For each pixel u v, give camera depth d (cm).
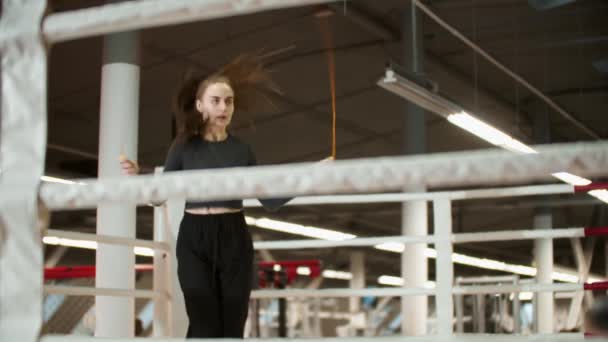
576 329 768
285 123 1361
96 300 616
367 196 418
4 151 133
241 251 302
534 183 1488
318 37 1079
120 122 674
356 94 1259
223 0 132
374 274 2838
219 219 301
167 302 411
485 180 123
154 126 1356
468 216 1939
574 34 1090
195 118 314
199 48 1084
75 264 2092
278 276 788
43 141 133
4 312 128
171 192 132
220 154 311
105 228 622
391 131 1429
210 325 296
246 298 303
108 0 782
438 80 1252
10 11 138
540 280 1395
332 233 1788
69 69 1116
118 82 682
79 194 133
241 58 320
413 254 977
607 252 1459
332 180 127
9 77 136
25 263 129
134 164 279
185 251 300
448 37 1115
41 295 128
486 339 134
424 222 984
